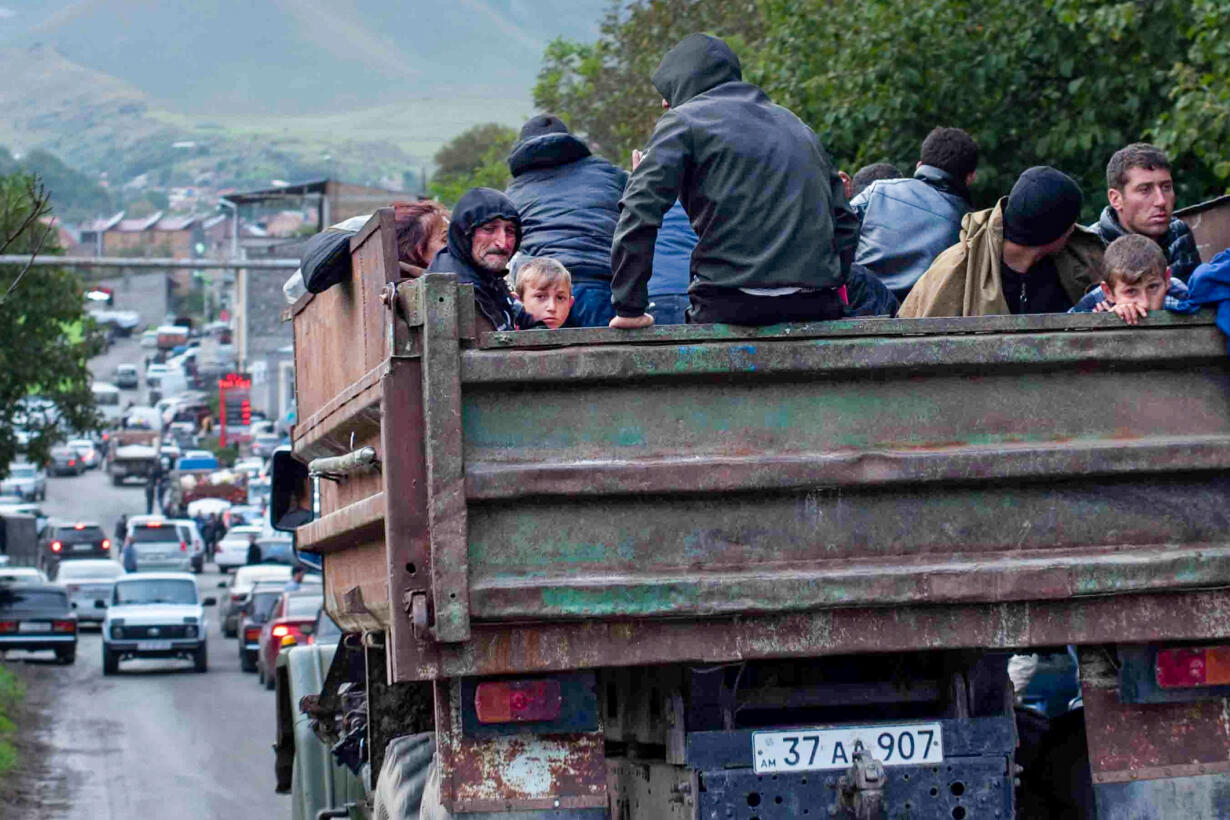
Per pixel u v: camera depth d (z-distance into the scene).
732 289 6.01
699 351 5.66
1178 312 5.93
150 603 39.06
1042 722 7.09
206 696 31.94
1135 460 5.86
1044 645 5.82
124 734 25.09
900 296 8.42
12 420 41.84
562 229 8.24
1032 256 7.33
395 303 5.60
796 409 5.77
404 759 6.87
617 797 6.95
